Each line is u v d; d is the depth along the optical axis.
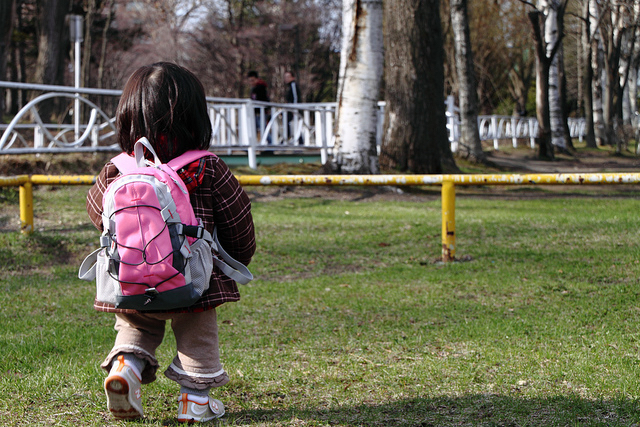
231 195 2.58
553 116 32.78
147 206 2.31
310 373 3.61
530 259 6.77
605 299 5.16
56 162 11.02
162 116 2.49
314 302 5.35
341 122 13.14
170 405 3.09
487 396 3.16
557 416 2.85
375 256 7.23
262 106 14.34
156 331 2.68
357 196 12.10
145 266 2.26
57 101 32.19
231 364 3.78
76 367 3.63
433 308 5.08
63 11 27.66
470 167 21.20
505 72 51.25
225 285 2.62
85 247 7.25
